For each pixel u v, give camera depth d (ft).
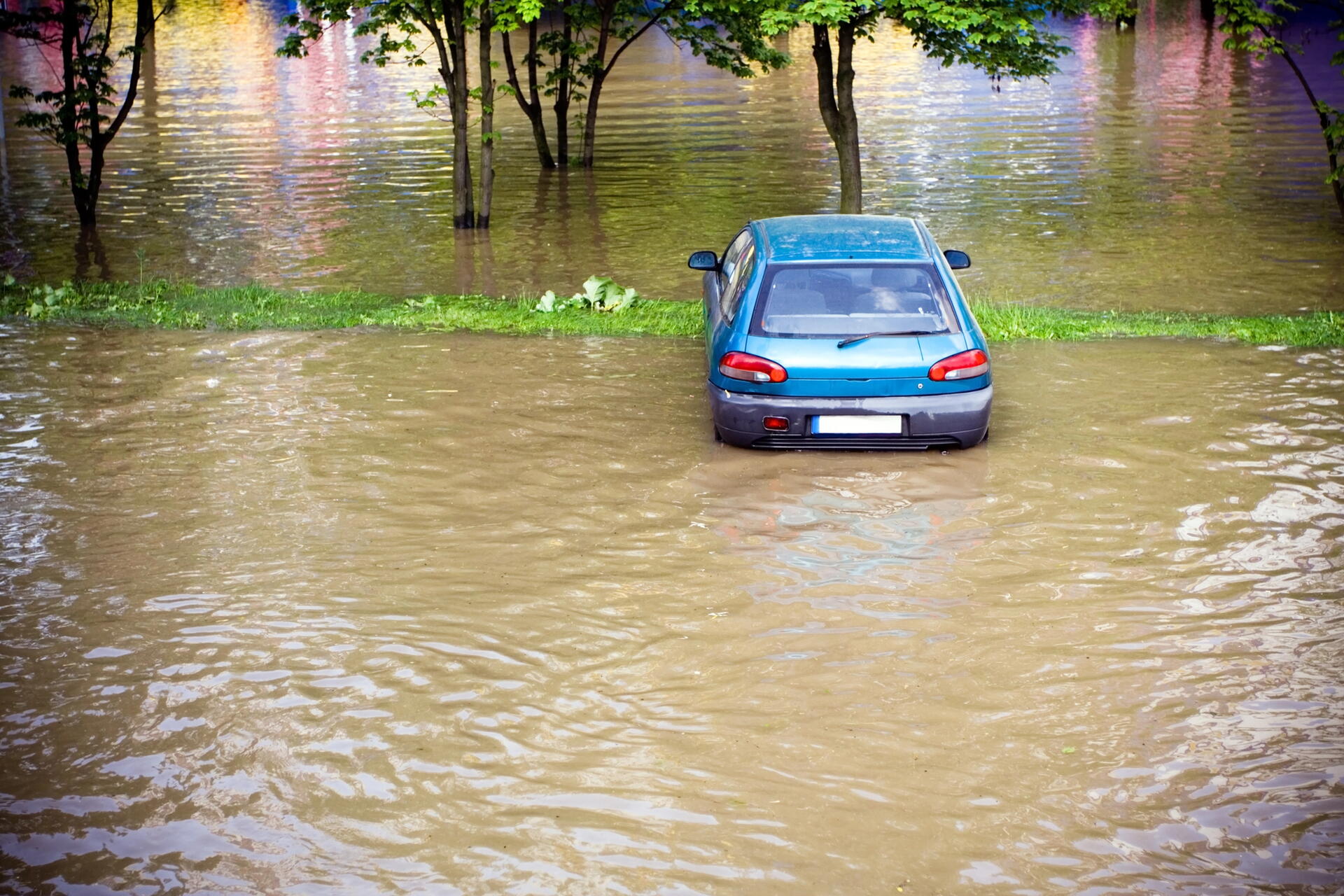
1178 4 188.03
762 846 14.07
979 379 25.93
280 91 114.32
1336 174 51.24
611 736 16.37
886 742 16.14
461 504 24.16
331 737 16.38
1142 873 13.56
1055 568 21.08
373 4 58.65
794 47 157.79
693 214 59.88
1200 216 56.24
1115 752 15.83
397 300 43.14
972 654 18.33
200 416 29.60
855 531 22.71
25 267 50.21
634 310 40.27
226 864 13.89
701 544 22.26
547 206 62.64
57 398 31.09
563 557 21.77
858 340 25.77
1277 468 25.20
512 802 14.97
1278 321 36.78
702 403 30.25
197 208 62.95
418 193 66.33
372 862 13.91
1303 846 13.96
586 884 13.48
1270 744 15.94
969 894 13.24
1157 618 19.31
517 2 53.26
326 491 24.86
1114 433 27.53
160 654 18.54
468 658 18.39
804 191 65.00
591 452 26.94
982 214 58.29
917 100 102.94
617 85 117.70
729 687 17.49
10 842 14.29
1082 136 80.79
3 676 17.97
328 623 19.47
